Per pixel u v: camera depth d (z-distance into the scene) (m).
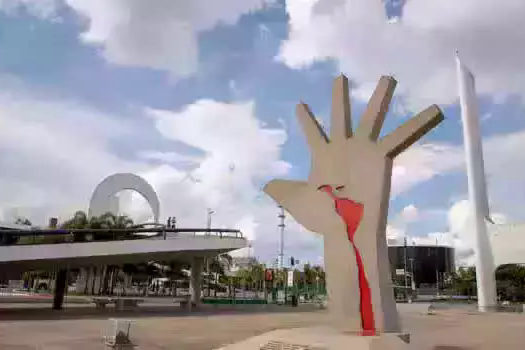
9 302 43.69
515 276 87.69
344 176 16.08
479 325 29.97
